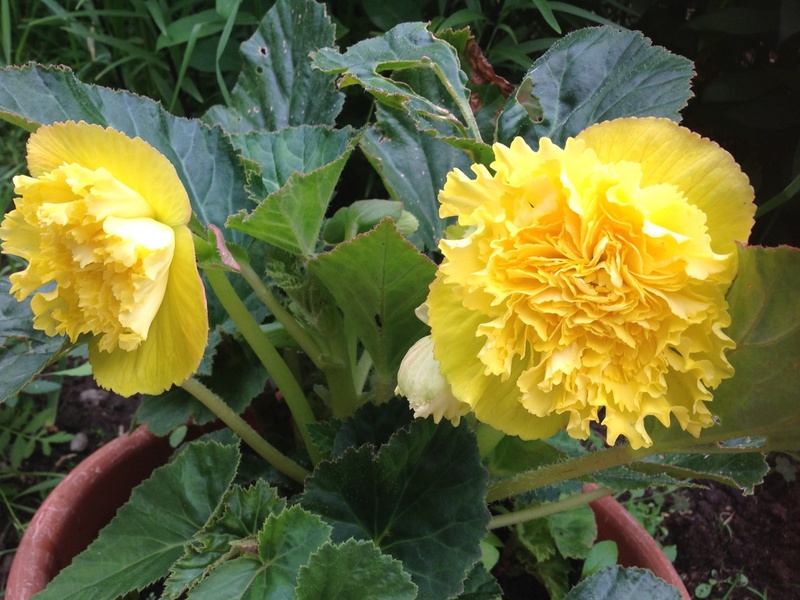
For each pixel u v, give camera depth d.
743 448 0.31
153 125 0.38
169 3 0.76
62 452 0.65
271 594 0.31
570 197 0.24
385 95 0.35
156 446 0.47
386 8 0.61
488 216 0.25
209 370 0.37
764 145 0.65
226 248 0.33
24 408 0.66
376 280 0.33
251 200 0.39
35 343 0.36
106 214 0.27
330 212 0.70
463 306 0.27
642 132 0.27
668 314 0.25
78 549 0.43
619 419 0.27
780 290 0.25
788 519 0.58
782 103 0.59
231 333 0.41
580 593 0.36
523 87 0.39
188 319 0.29
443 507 0.34
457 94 0.37
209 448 0.38
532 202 0.25
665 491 0.61
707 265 0.24
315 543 0.32
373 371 0.47
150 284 0.28
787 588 0.55
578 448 0.45
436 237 0.43
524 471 0.39
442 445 0.35
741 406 0.29
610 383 0.26
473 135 0.37
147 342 0.31
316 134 0.42
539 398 0.27
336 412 0.41
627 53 0.39
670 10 0.63
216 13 0.64
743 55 0.67
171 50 0.71
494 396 0.29
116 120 0.37
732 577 0.56
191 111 0.78
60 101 0.35
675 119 0.36
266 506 0.34
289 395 0.40
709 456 0.35
